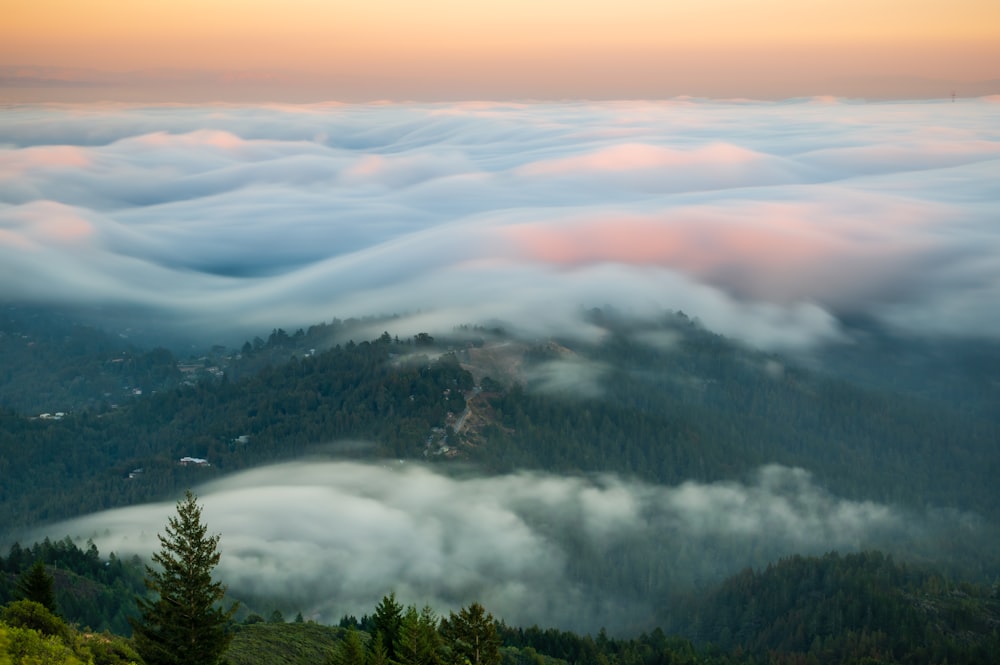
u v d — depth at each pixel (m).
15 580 133.25
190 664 74.06
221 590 76.31
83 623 129.25
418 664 82.44
